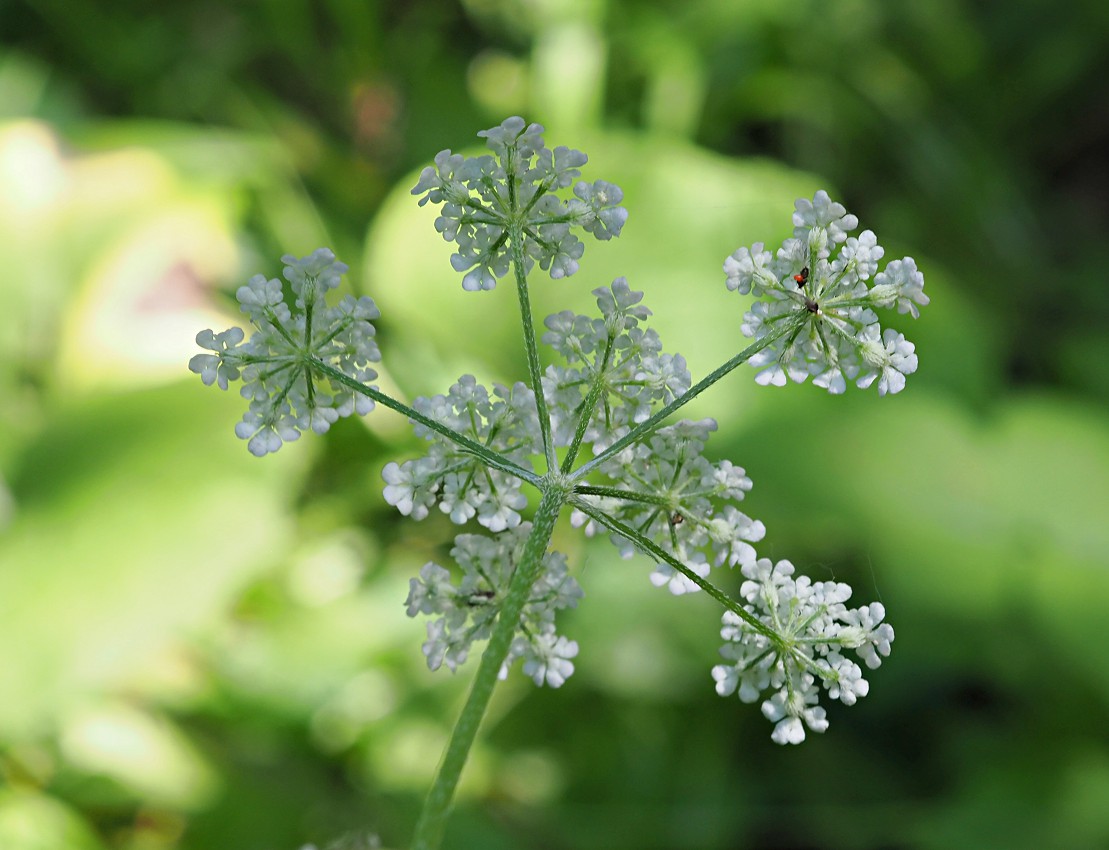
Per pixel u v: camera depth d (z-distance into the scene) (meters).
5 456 0.37
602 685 0.36
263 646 0.35
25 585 0.33
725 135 0.52
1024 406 0.41
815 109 0.52
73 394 0.40
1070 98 0.59
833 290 0.17
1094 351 0.51
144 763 0.32
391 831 0.33
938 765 0.38
